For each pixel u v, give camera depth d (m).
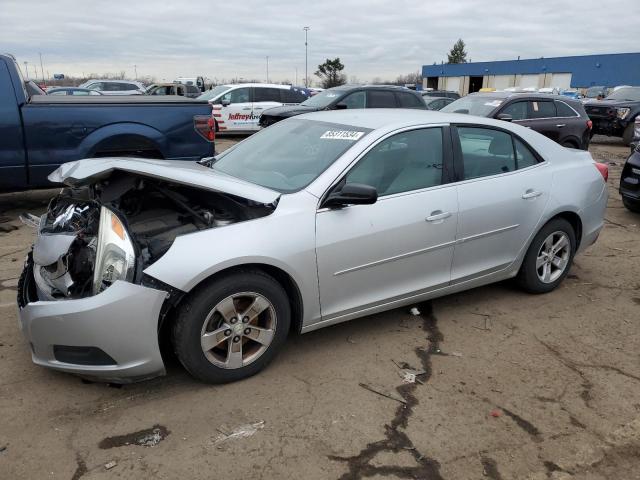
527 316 4.32
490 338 3.94
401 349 3.75
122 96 7.41
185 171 3.28
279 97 18.66
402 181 3.75
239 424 2.91
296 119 4.52
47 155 6.50
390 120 3.93
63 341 2.89
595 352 3.78
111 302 2.82
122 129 6.78
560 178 4.56
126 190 3.54
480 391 3.27
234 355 3.21
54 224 3.49
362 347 3.76
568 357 3.71
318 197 3.39
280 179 3.65
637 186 7.30
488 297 4.67
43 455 2.65
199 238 3.03
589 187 4.76
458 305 4.49
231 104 17.89
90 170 3.21
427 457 2.70
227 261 3.00
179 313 3.01
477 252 4.12
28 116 6.33
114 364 2.93
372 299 3.68
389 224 3.59
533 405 3.15
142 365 2.95
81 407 3.02
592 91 35.66
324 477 2.55
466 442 2.82
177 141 7.14
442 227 3.84
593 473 2.64
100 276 2.92
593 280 5.14
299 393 3.20
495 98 11.05
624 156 14.50
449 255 3.96
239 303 3.19
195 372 3.11
